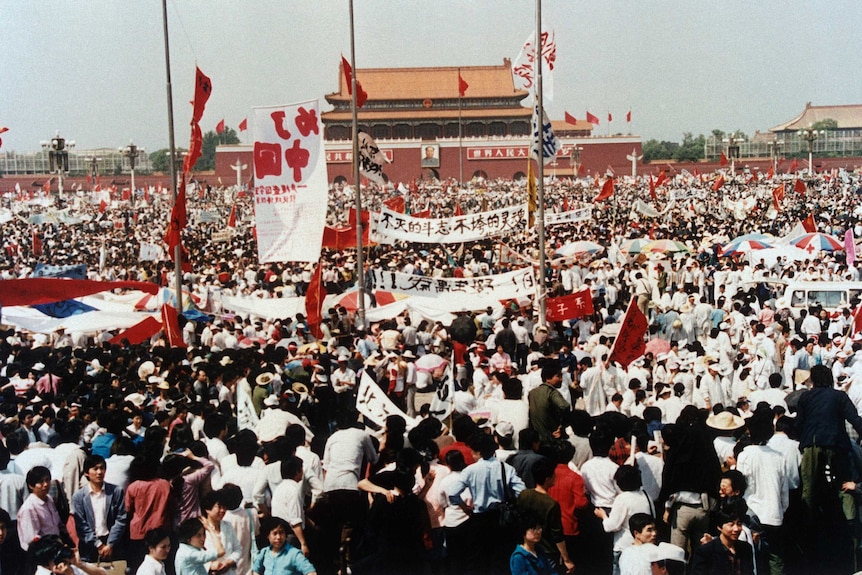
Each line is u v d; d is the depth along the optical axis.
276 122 22.38
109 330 24.05
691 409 11.37
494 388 17.91
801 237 34.88
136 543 10.62
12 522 11.00
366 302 27.62
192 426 13.85
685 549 11.02
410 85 129.50
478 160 126.69
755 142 165.25
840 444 11.96
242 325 23.91
